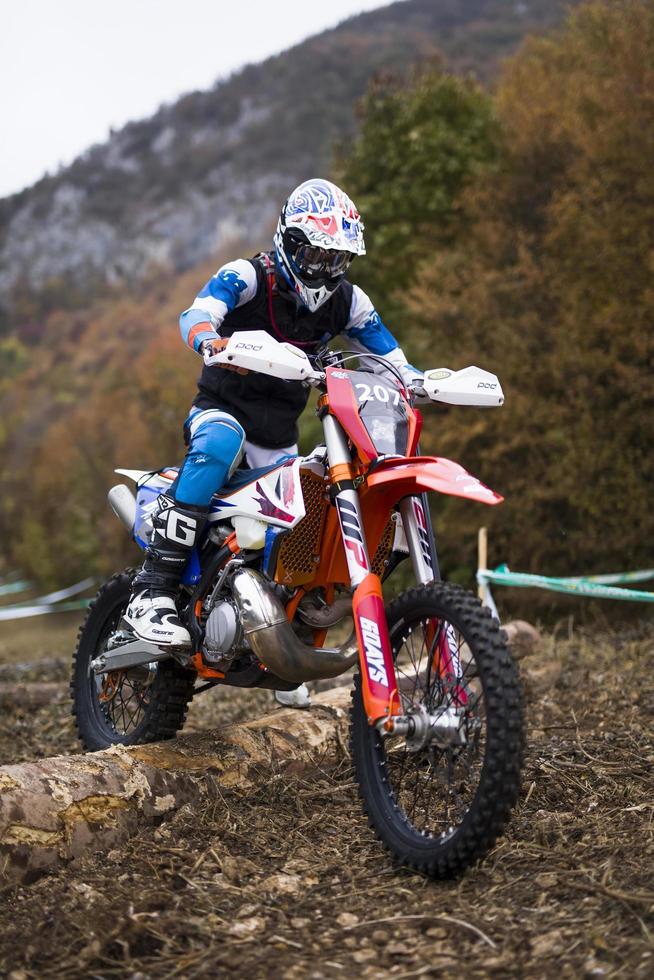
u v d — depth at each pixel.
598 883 2.68
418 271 12.97
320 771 3.84
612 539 10.55
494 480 11.55
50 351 76.12
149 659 3.72
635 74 10.94
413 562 3.11
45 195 129.62
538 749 4.02
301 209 3.30
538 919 2.54
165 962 2.43
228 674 3.53
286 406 3.65
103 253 109.75
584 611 10.91
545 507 11.19
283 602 3.31
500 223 12.42
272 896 2.78
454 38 86.25
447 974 2.31
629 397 10.70
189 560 3.59
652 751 3.93
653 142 10.41
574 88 12.49
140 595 3.57
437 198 13.36
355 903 2.74
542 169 12.50
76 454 28.03
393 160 13.73
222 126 125.75
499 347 11.45
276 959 2.42
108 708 4.28
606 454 10.42
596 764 3.79
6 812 2.93
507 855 2.96
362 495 3.08
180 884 2.88
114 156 131.88
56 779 3.12
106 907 2.69
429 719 2.88
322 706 4.25
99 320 77.94
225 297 3.43
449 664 2.94
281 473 3.25
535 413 10.88
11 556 34.97
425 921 2.58
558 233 11.20
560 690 5.29
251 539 3.26
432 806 3.24
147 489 3.88
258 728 3.92
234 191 107.94
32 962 2.44
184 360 26.50
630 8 11.68
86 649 4.29
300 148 109.81
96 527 25.73
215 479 3.41
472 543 11.76
